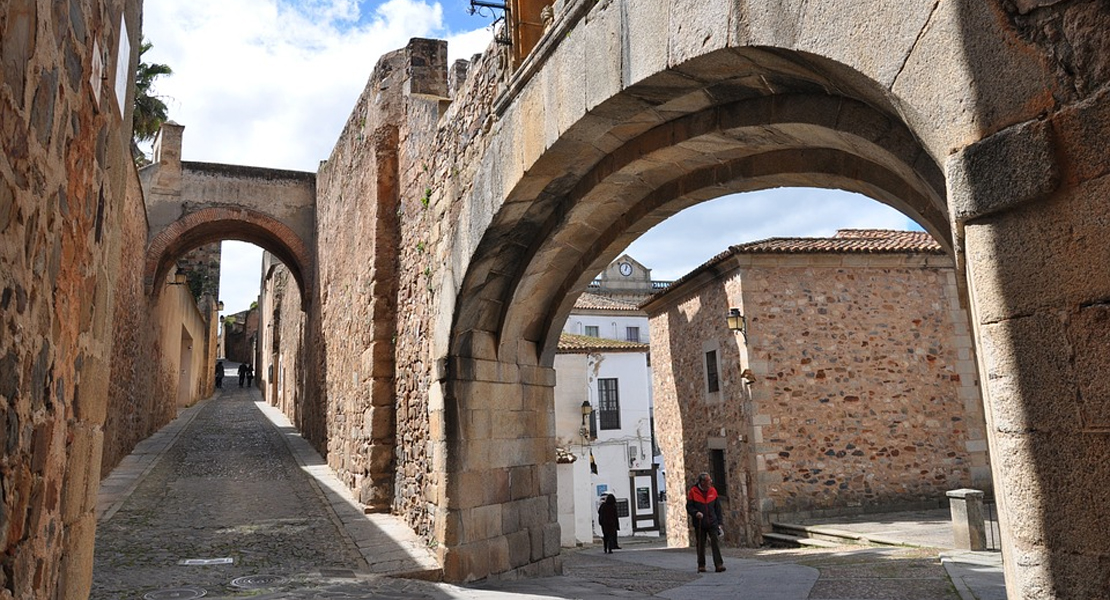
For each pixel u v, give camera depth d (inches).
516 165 256.1
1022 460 91.5
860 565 355.3
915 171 148.4
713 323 604.7
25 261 85.0
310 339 725.9
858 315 557.9
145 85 812.0
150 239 656.4
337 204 585.6
